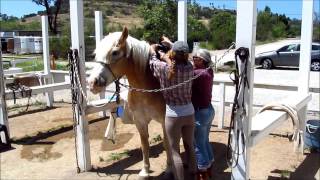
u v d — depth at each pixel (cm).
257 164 530
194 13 2350
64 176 504
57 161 565
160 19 1438
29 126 770
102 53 405
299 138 572
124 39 411
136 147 620
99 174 507
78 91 496
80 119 505
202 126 442
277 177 484
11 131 732
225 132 695
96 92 409
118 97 457
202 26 3191
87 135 514
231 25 3322
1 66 630
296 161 542
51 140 672
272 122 439
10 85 812
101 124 782
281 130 693
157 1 1488
